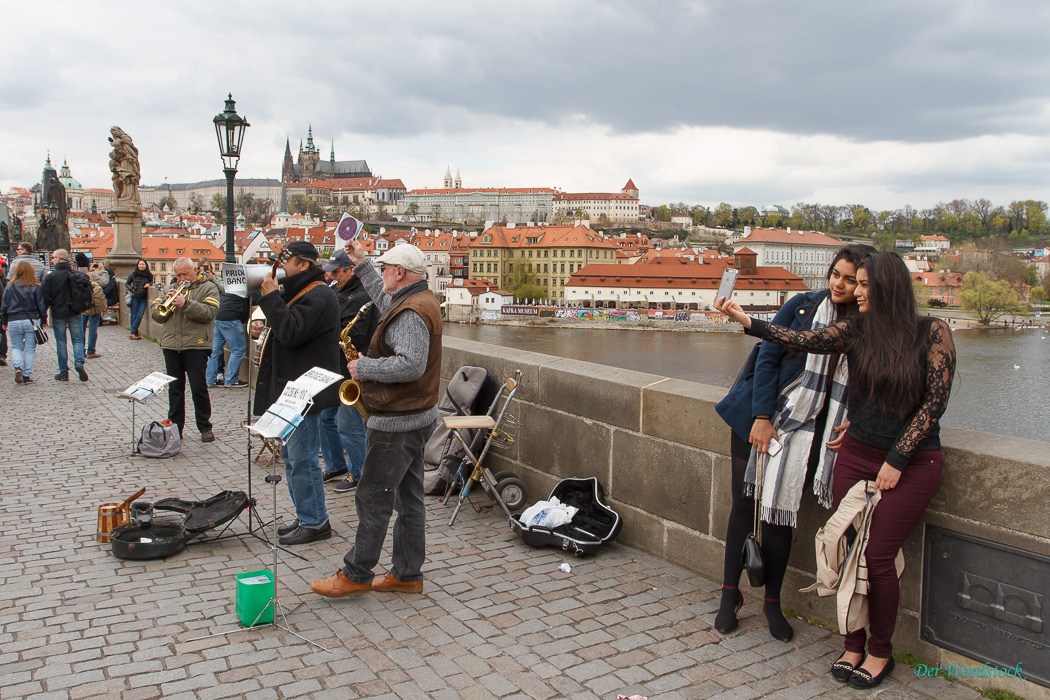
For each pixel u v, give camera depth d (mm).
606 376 5730
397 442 4410
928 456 3465
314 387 4496
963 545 3650
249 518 5559
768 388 3914
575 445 5977
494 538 5633
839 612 3582
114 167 23062
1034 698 3416
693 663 3828
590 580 4883
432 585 4750
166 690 3445
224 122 12812
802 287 115938
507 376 6664
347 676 3609
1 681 3494
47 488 6633
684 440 5047
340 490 6777
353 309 6930
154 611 4273
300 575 4859
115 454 7875
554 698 3465
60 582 4656
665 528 5238
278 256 5457
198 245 116188
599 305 126188
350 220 7102
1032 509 3389
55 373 13641
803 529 4379
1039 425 32531
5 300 12297
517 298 139500
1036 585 3396
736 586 4250
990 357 49906
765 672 3758
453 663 3760
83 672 3588
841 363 3832
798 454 3869
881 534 3496
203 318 8250
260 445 8344
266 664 3707
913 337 3395
